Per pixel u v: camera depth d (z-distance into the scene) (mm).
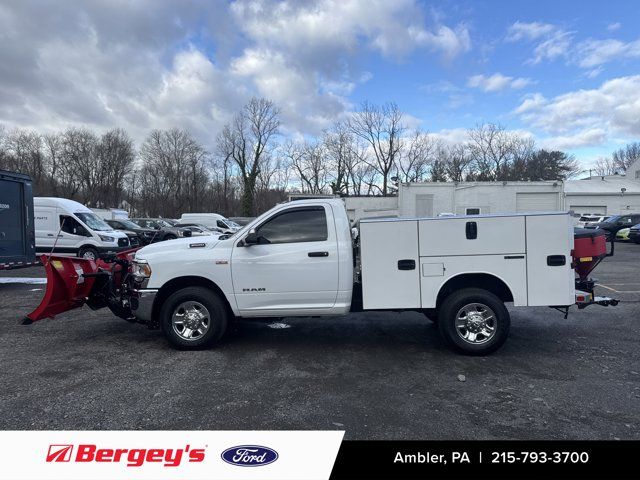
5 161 63844
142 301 5586
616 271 13109
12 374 4719
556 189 34188
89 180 66375
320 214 5594
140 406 3902
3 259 10742
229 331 6496
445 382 4516
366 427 3541
